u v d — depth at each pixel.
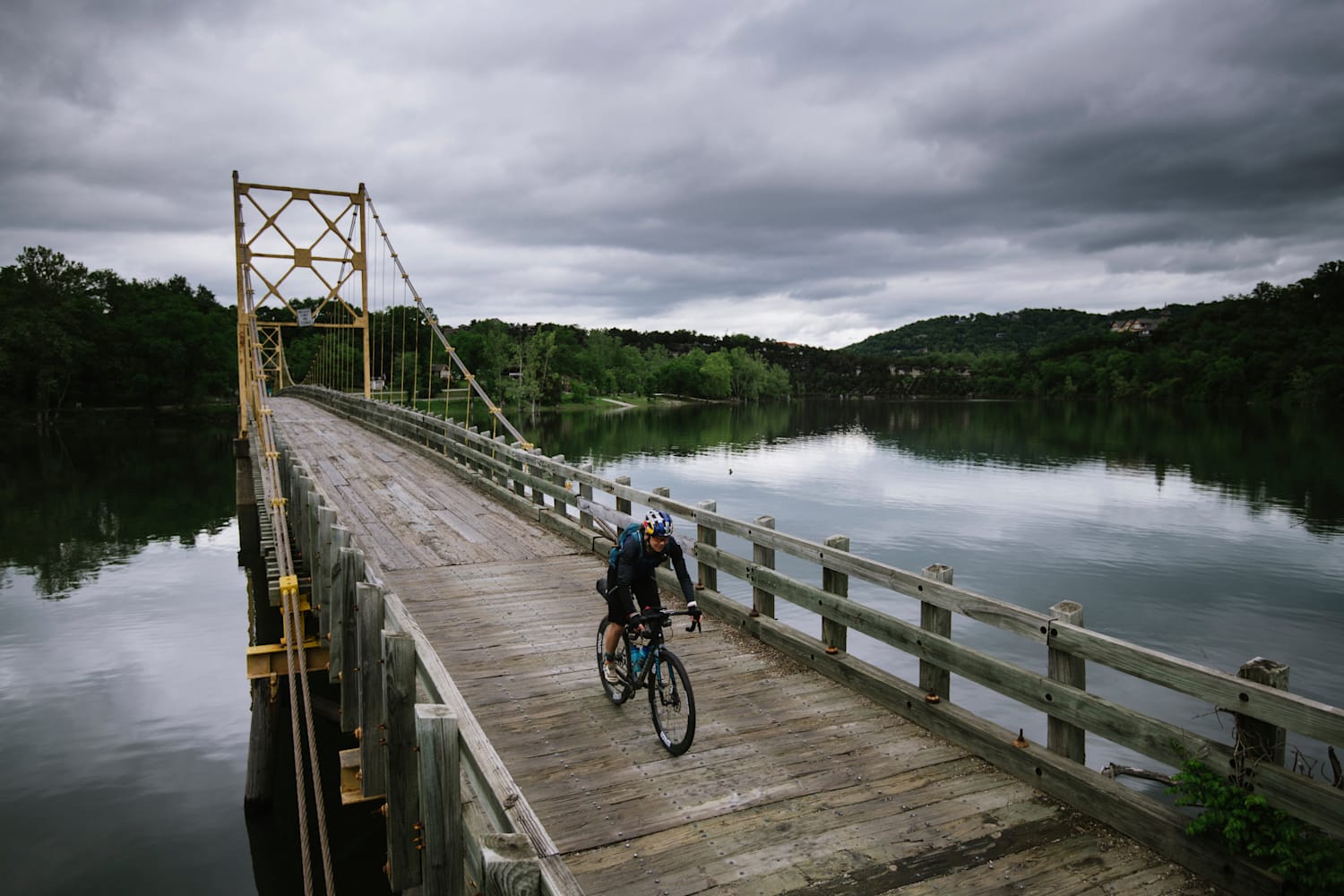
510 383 102.06
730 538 24.97
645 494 8.96
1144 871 3.71
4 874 8.55
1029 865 3.76
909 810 4.26
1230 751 3.59
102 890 8.28
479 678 6.20
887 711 5.54
